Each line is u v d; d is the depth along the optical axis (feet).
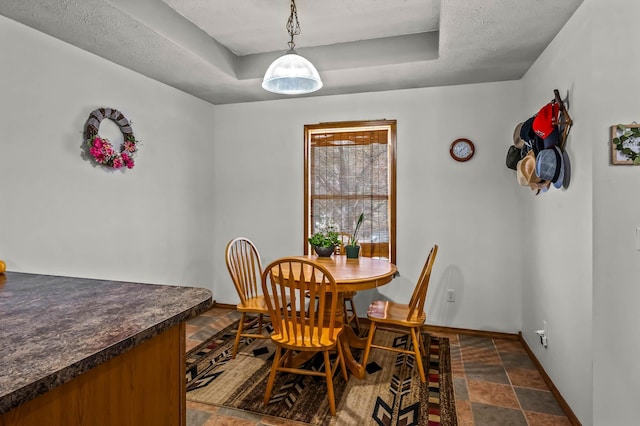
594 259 5.98
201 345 10.19
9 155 7.13
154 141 10.88
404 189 11.82
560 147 7.30
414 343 8.23
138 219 10.31
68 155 8.28
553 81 7.97
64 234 8.20
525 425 6.65
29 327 3.37
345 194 12.51
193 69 10.04
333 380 8.23
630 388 5.85
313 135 12.82
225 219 13.74
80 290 4.78
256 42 10.08
